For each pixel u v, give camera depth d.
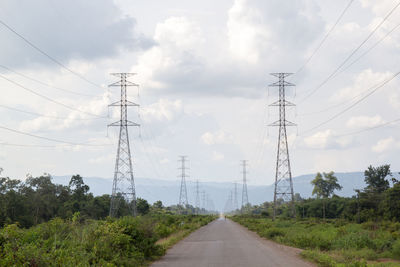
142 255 21.44
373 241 28.20
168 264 20.02
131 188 70.94
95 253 16.61
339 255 23.14
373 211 78.88
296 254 24.28
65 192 90.31
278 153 78.75
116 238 19.67
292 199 78.25
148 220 25.94
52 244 14.94
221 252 25.95
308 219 92.94
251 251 26.45
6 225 15.45
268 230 43.53
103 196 105.12
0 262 11.73
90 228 19.28
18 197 71.62
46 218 80.62
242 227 74.56
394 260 22.72
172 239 36.78
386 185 105.62
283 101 78.88
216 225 86.75
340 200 111.81
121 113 71.81
